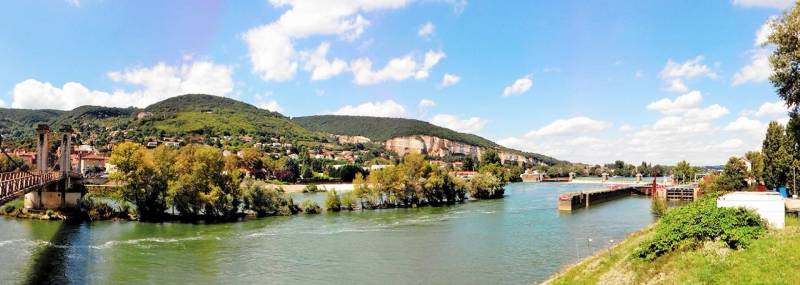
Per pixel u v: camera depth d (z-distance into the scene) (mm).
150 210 91688
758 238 30422
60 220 86812
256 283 49312
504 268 55469
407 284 49375
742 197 36156
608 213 112000
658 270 31000
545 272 53469
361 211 113312
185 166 93750
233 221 92375
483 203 136625
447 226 87625
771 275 25594
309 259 59750
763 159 90125
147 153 94312
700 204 42062
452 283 49688
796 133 43969
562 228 85500
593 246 67688
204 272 53000
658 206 103625
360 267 56031
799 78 38781
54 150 174500
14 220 86188
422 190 127875
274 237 74500
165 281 49094
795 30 37656
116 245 65688
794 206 49812
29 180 60344
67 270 51719
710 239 31766
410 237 75500
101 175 143875
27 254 58406
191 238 72562
